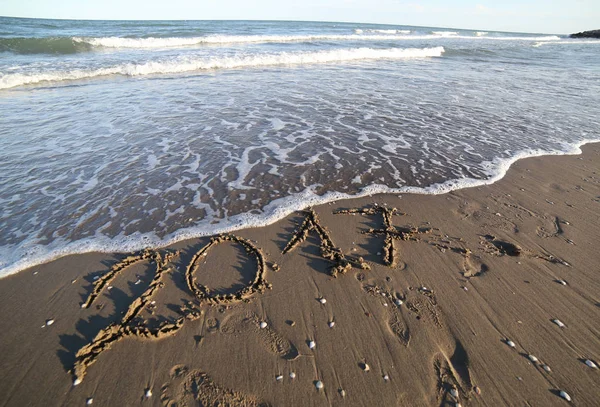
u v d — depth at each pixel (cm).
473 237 446
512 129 839
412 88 1212
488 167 635
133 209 478
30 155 616
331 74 1404
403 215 487
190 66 1398
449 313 334
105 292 348
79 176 555
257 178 569
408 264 396
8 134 698
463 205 516
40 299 338
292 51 1830
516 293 359
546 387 269
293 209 492
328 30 4091
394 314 333
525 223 478
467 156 678
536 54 2572
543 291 362
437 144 728
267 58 1599
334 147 693
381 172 602
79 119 796
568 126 879
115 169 581
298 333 312
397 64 1752
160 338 303
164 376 273
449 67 1728
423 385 271
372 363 287
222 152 656
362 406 256
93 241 416
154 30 2917
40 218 450
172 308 331
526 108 1022
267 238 432
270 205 500
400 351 297
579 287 369
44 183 531
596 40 5375
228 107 920
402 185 564
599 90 1315
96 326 313
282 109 917
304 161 631
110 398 257
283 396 261
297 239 432
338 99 1031
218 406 253
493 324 323
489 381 273
